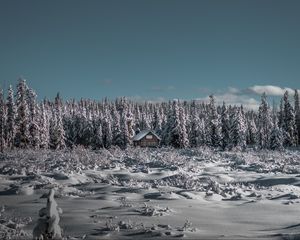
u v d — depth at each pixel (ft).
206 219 49.08
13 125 227.20
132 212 51.57
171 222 45.88
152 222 45.47
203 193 69.67
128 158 122.42
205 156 143.23
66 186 75.92
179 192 69.92
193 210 55.11
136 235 38.86
